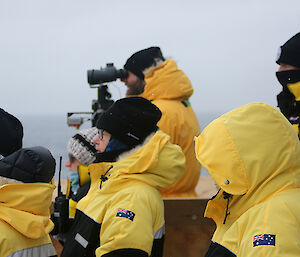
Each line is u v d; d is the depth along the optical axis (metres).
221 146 1.33
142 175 1.71
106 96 3.31
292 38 2.13
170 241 2.79
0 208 1.51
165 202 2.80
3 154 1.64
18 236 1.52
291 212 1.21
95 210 1.72
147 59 3.41
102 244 1.62
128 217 1.58
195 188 3.43
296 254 1.15
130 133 1.74
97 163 1.80
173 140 3.24
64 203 1.99
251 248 1.19
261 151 1.29
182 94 3.40
